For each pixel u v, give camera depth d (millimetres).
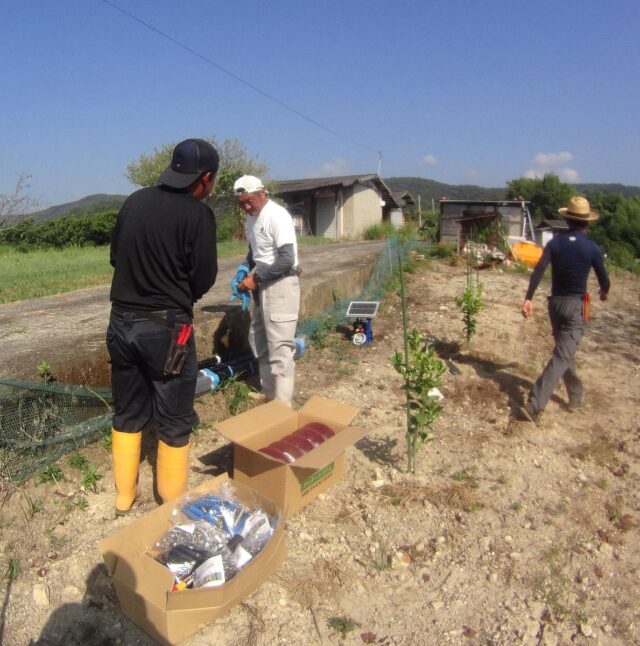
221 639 2795
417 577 3438
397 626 3100
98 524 3355
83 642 2756
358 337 7102
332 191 33438
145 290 3045
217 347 5613
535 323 9031
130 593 2764
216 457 4211
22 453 3598
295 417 4195
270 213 4430
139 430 3379
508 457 4836
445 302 9570
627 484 4785
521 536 3887
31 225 23906
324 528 3662
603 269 5383
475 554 3666
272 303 4504
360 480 4188
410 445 4363
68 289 8562
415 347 4430
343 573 3342
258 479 3662
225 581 2848
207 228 3102
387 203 38188
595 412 5988
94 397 4117
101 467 3793
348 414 4109
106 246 24281
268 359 4797
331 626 3002
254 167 27875
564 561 3742
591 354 7980
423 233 18078
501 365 6969
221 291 7625
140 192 3096
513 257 14680
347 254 13750
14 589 2943
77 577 3031
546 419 5613
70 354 4480
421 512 3934
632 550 3975
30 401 3693
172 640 2703
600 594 3539
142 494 3645
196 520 3189
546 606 3367
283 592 3111
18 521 3273
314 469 3736
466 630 3129
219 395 4938
